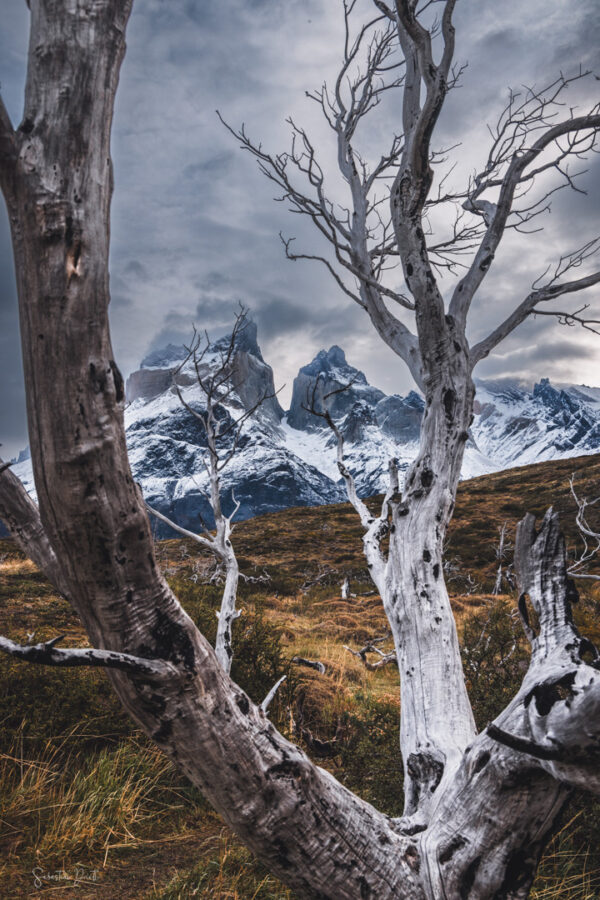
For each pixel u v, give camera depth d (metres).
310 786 1.29
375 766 4.10
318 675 8.38
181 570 24.48
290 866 1.29
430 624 2.08
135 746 4.79
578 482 44.12
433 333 2.52
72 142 1.01
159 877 3.15
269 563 32.84
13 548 23.17
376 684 9.27
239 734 1.23
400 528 2.32
